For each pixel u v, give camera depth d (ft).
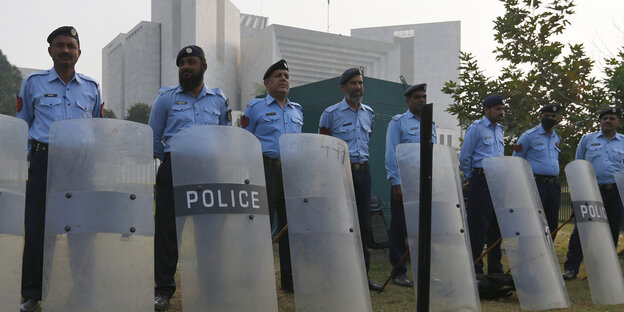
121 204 8.93
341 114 14.89
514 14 28.32
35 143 11.02
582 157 20.49
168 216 11.81
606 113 19.48
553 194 18.47
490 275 14.96
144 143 9.34
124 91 355.56
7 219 8.20
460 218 12.94
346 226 11.02
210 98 12.44
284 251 14.12
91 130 8.98
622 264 20.98
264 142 13.58
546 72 27.81
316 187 10.91
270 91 13.82
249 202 9.76
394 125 16.19
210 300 9.12
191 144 9.61
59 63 11.27
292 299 13.26
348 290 10.60
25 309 10.70
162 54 321.93
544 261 14.07
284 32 307.58
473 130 17.10
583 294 16.46
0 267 8.03
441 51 385.91
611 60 26.96
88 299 8.48
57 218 8.65
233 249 9.40
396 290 15.08
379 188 22.71
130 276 8.80
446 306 12.14
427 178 8.67
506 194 14.42
